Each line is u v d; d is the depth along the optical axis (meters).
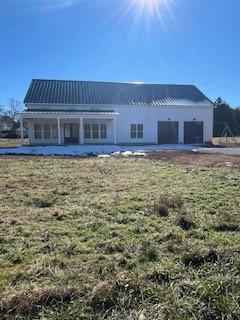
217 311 2.58
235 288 2.89
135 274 3.18
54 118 26.75
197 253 3.63
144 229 4.71
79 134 28.28
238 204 6.15
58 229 4.71
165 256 3.72
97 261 3.59
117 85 32.56
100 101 28.83
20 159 16.17
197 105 29.84
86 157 17.48
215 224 4.87
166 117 29.59
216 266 3.38
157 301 2.74
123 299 2.75
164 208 5.62
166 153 19.33
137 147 24.98
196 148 24.05
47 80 31.69
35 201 6.53
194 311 2.58
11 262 3.59
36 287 2.94
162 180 9.13
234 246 4.00
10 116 62.94
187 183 8.52
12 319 2.50
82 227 4.81
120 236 4.42
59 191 7.54
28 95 28.50
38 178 9.70
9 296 2.75
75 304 2.67
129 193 7.29
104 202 6.39
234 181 8.70
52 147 24.39
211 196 6.83
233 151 20.64
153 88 32.88
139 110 29.19
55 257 3.66
